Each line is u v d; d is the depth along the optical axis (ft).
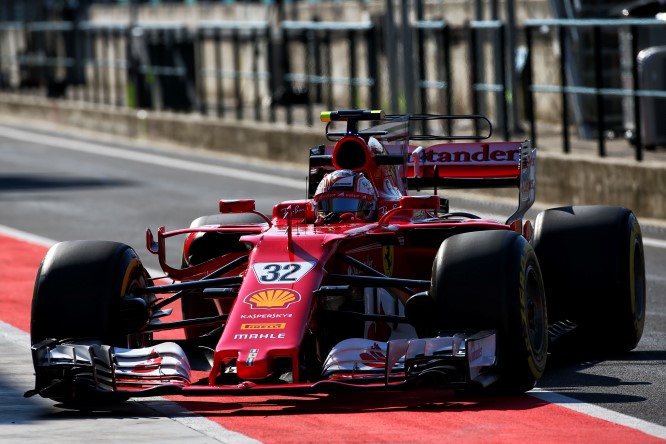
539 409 86.79
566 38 290.76
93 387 85.97
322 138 288.10
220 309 104.83
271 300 86.99
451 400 90.17
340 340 97.66
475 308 86.89
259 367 82.12
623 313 105.60
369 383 84.53
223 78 477.36
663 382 95.91
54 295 90.22
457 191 237.25
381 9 389.19
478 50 292.20
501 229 95.61
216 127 333.01
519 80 314.96
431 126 292.40
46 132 413.80
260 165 301.84
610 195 206.39
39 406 91.61
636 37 203.92
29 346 115.03
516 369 88.69
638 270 109.91
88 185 261.24
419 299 88.69
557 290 105.91
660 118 249.96
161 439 80.59
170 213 214.69
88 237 189.26
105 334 89.97
